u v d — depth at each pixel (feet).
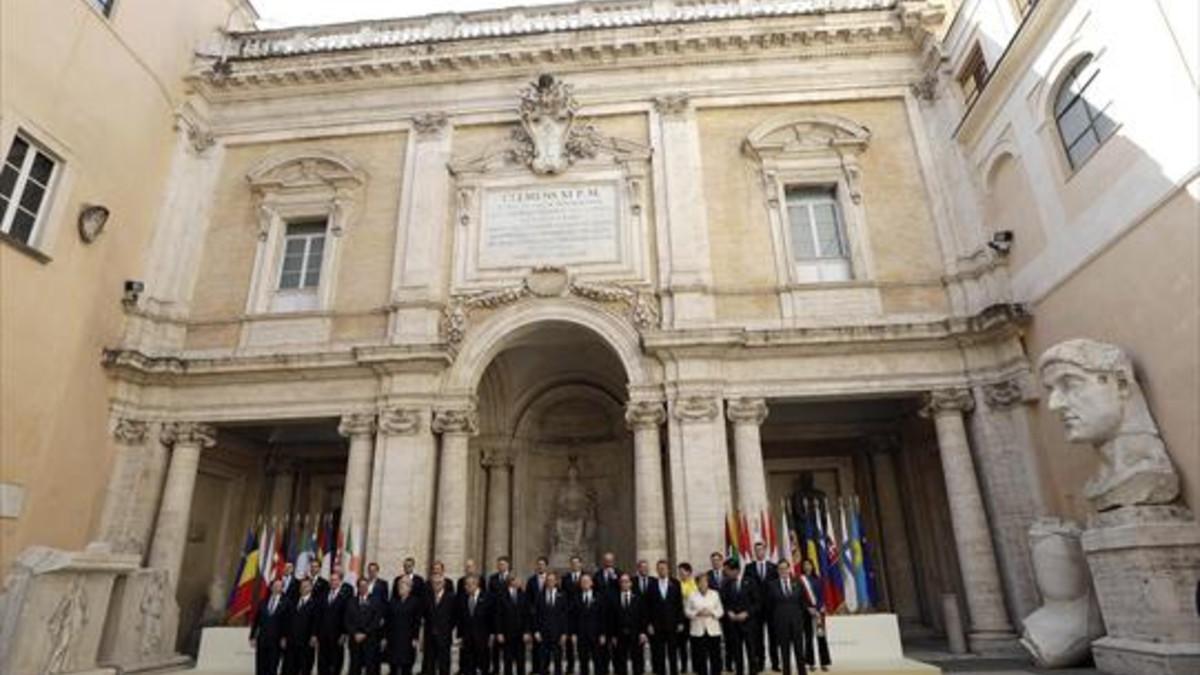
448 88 56.29
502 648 34.91
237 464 59.06
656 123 53.36
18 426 40.42
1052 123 40.57
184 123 55.42
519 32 55.52
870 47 54.54
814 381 45.75
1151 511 30.99
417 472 44.83
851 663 35.88
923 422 55.06
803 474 60.95
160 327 50.52
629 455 59.57
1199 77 29.84
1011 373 43.68
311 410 47.67
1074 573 35.06
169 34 55.06
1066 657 33.96
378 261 51.78
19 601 32.19
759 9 56.90
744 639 33.17
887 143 52.65
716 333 45.19
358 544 44.01
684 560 41.68
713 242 50.14
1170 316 31.83
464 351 48.06
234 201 55.21
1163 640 28.96
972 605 41.29
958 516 42.83
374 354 46.68
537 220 51.57
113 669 36.22
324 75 56.75
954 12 52.65
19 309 40.81
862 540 44.60
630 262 49.52
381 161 55.06
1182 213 31.01
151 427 48.06
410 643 32.94
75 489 44.01
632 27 54.65
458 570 43.27
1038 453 41.91
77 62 45.62
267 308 51.90
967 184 49.34
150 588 40.68
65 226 44.32
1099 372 33.22
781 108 53.98
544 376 60.18
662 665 32.99
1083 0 37.19
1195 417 30.40
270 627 34.22
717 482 43.11
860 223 50.19
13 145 41.50
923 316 47.37
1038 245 42.50
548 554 57.57
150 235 52.11
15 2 41.19
